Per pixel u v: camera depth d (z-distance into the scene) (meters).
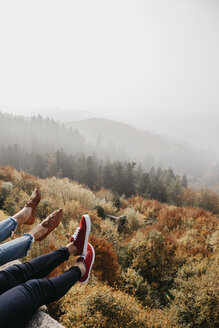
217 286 7.87
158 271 10.76
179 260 11.29
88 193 23.30
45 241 7.61
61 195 19.94
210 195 57.09
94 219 15.53
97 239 9.23
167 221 20.48
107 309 4.39
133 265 10.91
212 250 13.41
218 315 7.19
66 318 4.03
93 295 4.55
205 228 16.94
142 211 28.45
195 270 10.01
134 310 4.92
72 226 11.16
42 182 22.12
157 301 8.80
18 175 21.00
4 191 14.42
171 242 13.23
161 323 5.30
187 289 8.45
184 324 7.34
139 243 11.80
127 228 20.84
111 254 9.02
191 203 60.12
